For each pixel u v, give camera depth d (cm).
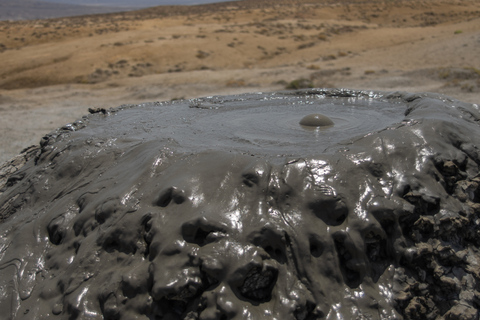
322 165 369
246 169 364
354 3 5838
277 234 326
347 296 321
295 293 311
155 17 5328
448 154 411
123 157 466
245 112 677
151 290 319
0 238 434
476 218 395
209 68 2703
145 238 347
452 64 2234
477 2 5819
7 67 2748
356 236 334
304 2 6662
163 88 2106
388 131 423
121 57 2820
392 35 3653
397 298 326
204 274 315
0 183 577
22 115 1736
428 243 358
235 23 4350
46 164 517
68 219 412
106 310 319
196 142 488
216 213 337
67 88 2328
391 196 361
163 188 370
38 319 334
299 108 689
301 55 3017
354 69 2339
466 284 353
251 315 301
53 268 376
